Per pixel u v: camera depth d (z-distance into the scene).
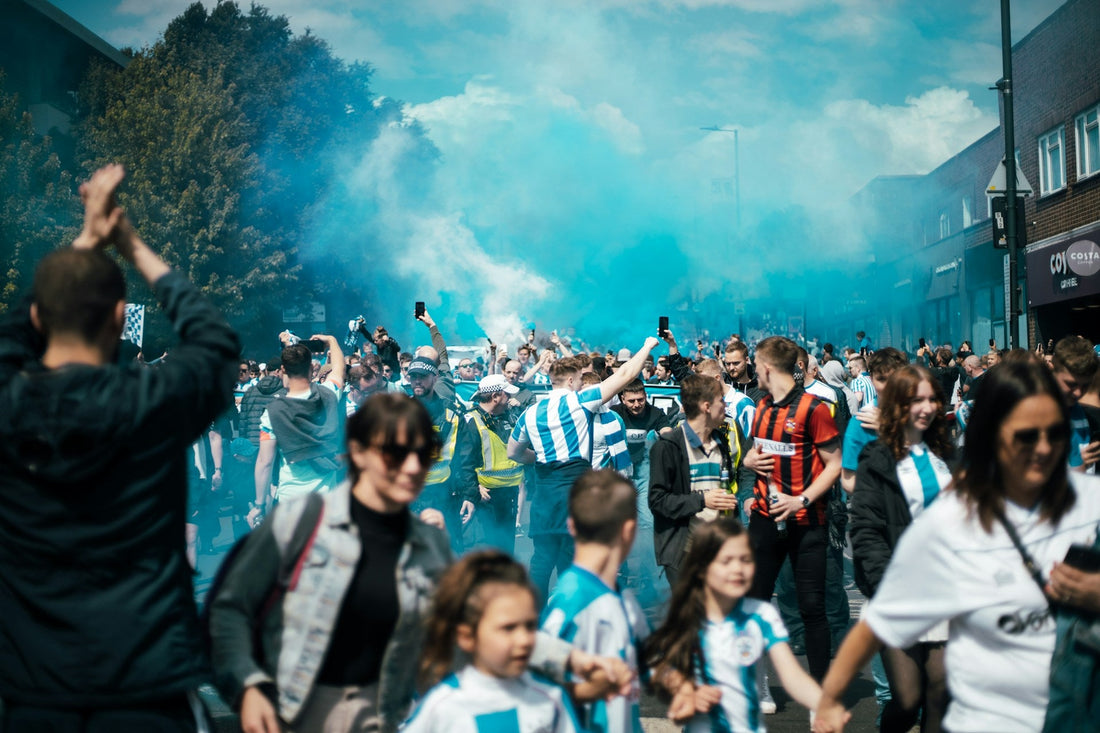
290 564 3.11
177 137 38.44
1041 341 28.48
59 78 45.12
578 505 3.49
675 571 6.29
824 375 12.32
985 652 2.91
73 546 2.72
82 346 2.87
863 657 3.11
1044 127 27.92
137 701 2.74
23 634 2.72
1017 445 2.82
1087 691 2.80
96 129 39.34
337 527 3.11
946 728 3.01
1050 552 2.87
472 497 8.60
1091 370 5.71
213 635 3.05
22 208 28.69
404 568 3.16
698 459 6.42
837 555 6.91
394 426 3.06
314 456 7.00
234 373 3.08
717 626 3.68
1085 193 25.42
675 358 10.74
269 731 2.95
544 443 7.04
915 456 4.63
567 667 3.13
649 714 5.93
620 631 3.47
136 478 2.81
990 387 2.88
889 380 4.67
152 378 2.85
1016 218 18.67
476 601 2.91
